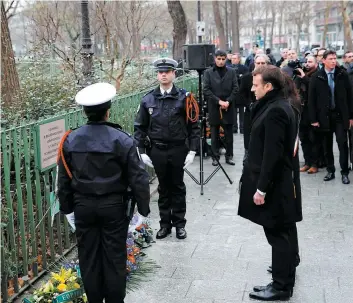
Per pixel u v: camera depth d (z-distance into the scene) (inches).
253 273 207.0
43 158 203.0
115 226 156.3
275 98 174.2
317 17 2805.1
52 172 214.4
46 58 451.8
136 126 237.9
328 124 331.0
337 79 325.1
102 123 156.8
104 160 153.4
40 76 344.8
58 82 323.6
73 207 162.6
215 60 384.8
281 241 182.7
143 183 155.6
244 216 183.3
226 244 238.1
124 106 301.7
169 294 191.2
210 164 398.3
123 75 413.4
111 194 155.0
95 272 159.8
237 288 194.7
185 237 246.1
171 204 248.5
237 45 1048.8
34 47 449.7
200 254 226.8
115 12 509.7
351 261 217.2
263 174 172.6
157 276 205.8
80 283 182.1
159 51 861.2
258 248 232.5
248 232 252.7
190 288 195.5
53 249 211.2
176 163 237.3
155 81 419.5
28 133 195.8
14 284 185.2
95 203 154.4
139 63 463.8
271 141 170.9
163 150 236.4
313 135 355.3
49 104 270.2
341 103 326.3
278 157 171.3
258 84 174.7
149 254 227.3
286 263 182.7
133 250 216.2
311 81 330.3
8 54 293.3
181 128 235.5
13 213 193.2
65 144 157.2
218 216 277.7
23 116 253.4
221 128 421.4
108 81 422.3
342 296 187.2
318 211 283.0
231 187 334.6
